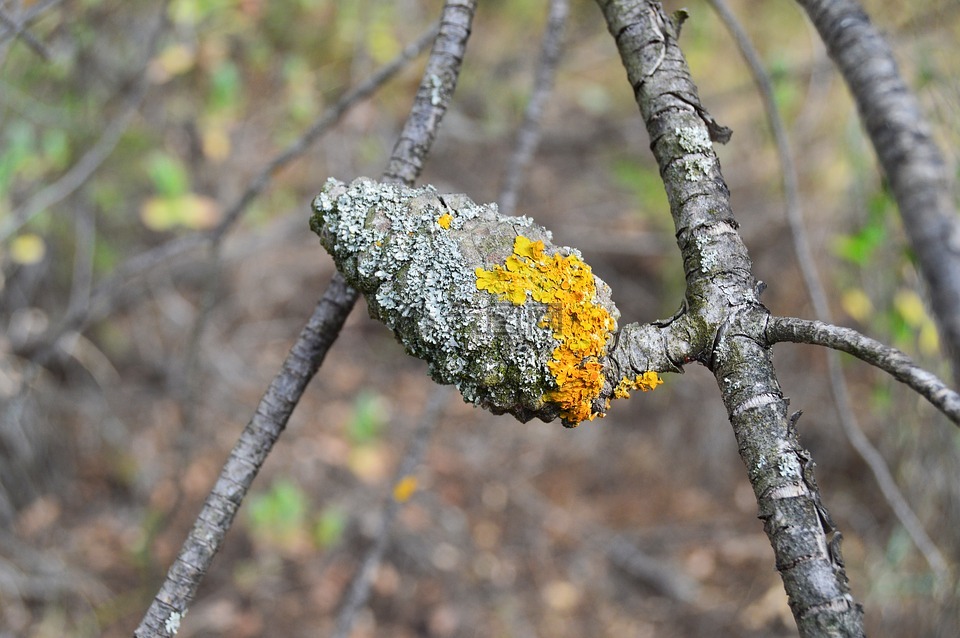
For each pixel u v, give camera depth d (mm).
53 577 3238
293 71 3559
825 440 4078
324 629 3518
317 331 1153
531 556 4016
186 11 2984
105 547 3494
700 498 4277
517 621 3732
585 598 3877
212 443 3959
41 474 3486
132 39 3430
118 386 3947
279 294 4789
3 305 3357
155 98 3686
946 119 2137
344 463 4184
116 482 3707
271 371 4434
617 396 919
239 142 4066
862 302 2621
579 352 883
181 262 4195
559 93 5066
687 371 4477
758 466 795
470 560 3928
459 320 887
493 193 4820
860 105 838
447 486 4238
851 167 2867
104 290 2621
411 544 3902
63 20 2771
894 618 2670
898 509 2117
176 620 1051
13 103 2922
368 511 3994
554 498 4289
